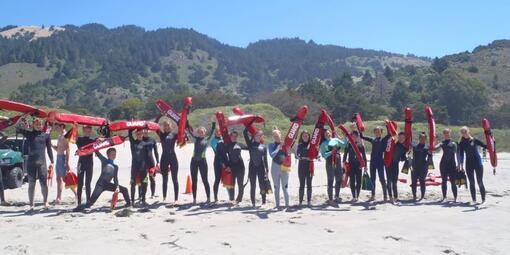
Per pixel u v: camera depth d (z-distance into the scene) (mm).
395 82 119875
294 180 16141
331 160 10766
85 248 6938
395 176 11148
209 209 10086
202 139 10656
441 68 120688
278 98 70875
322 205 10703
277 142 10375
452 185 11180
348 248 7008
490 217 9344
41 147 9992
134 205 10445
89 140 10406
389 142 11062
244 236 7629
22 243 7223
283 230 8062
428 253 6828
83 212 9680
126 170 18984
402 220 9008
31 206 9898
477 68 115875
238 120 10562
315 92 84438
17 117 10820
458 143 11242
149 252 6730
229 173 10438
